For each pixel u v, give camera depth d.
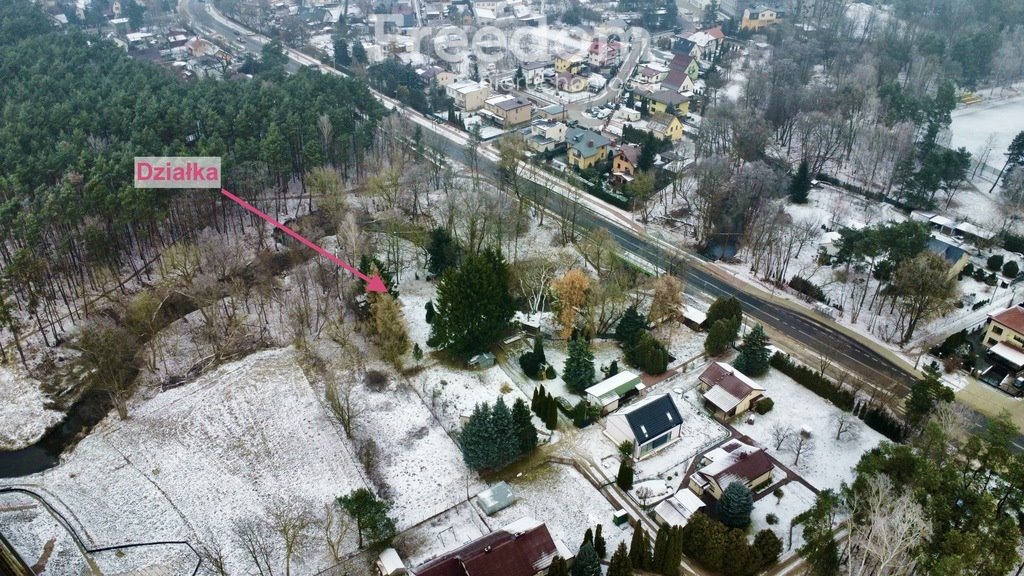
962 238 122.81
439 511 70.88
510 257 114.44
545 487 73.69
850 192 141.12
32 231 93.00
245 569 64.75
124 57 165.88
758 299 108.31
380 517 65.25
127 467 75.75
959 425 71.50
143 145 117.94
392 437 79.81
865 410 82.94
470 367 90.81
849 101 157.00
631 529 69.00
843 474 75.62
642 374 90.31
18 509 70.56
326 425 81.44
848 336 99.81
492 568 60.16
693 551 65.12
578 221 129.88
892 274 99.25
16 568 62.94
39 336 94.19
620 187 141.25
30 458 78.31
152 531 68.38
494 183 140.62
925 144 142.62
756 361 88.81
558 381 88.94
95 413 84.12
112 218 104.06
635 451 76.69
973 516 57.62
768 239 111.12
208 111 127.00
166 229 116.31
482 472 75.38
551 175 146.38
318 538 67.75
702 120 154.88
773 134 161.88
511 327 97.75
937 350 94.94
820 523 65.62
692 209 132.88
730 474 71.44
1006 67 192.12
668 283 94.12
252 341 95.56
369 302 94.12
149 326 91.56
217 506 71.06
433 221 119.19
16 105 128.62
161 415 82.88
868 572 60.72
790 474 75.69
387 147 142.62
